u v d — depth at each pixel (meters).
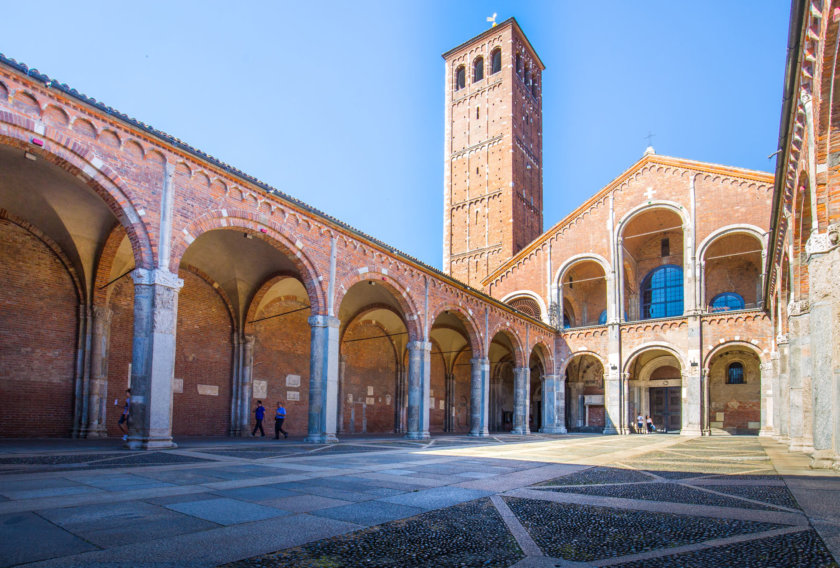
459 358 46.25
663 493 8.84
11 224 20.12
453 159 62.00
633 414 44.75
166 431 16.11
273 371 29.98
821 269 12.98
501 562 4.76
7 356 19.80
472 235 58.72
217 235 24.00
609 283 43.22
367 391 36.41
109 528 5.84
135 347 15.93
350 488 8.95
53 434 20.86
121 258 22.80
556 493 8.76
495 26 61.66
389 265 26.19
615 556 4.94
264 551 5.04
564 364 43.59
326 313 22.14
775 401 34.78
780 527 6.16
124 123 15.78
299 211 21.33
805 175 15.34
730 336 37.62
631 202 43.50
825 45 10.24
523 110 61.72
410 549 5.16
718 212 39.94
